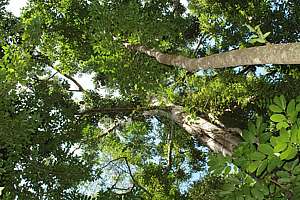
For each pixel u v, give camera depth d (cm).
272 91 1099
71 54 1383
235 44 1246
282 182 441
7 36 955
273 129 889
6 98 852
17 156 973
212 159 459
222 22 1252
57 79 1459
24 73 905
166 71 1191
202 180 1477
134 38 1094
